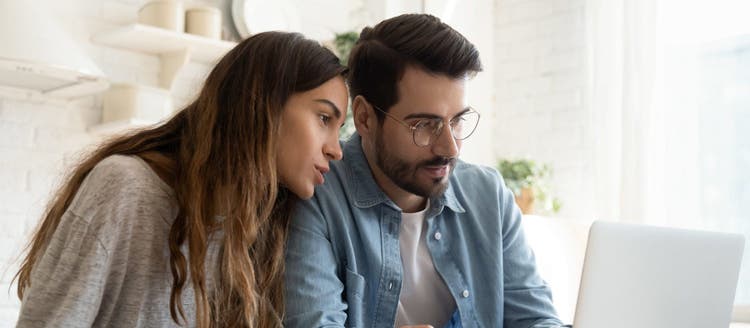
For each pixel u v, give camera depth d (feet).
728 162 10.88
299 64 4.54
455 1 12.70
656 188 10.90
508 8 13.19
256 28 10.65
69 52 8.38
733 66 10.94
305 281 4.98
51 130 9.39
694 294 4.44
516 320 5.65
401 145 5.20
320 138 4.59
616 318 4.46
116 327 4.05
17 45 8.01
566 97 12.35
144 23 9.66
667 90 11.30
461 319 5.44
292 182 4.59
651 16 11.05
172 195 4.22
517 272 5.76
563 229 8.03
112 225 3.89
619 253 4.48
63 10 9.53
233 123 4.43
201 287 4.12
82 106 9.62
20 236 9.11
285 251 5.12
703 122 11.11
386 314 5.27
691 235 4.47
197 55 10.28
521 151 12.84
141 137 4.51
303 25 11.53
